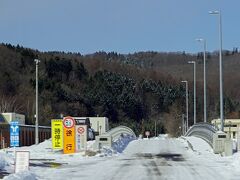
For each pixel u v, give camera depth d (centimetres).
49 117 16500
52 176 3347
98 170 3834
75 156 5466
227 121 15025
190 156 5481
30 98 17425
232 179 3103
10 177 2717
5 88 18075
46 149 6850
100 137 6425
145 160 4947
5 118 10338
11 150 6369
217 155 5488
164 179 3122
